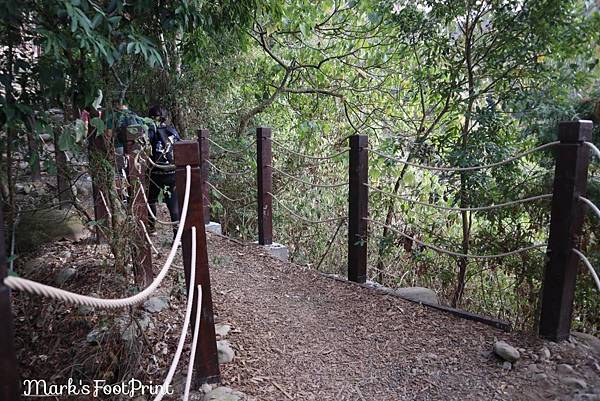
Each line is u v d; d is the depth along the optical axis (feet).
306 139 21.83
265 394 7.26
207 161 17.40
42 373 9.11
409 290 11.19
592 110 9.82
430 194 13.28
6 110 7.04
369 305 10.54
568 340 8.30
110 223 10.85
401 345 8.73
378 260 17.38
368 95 21.45
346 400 7.16
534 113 10.33
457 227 14.01
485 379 7.50
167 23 8.77
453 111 13.43
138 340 8.64
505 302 12.01
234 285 11.88
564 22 10.46
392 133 20.07
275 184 21.20
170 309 9.95
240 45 19.90
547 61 11.62
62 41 7.01
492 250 10.89
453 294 13.19
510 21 11.24
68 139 8.00
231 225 21.30
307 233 21.21
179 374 7.88
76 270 11.23
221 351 8.27
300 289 11.66
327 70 21.76
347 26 20.86
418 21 12.82
